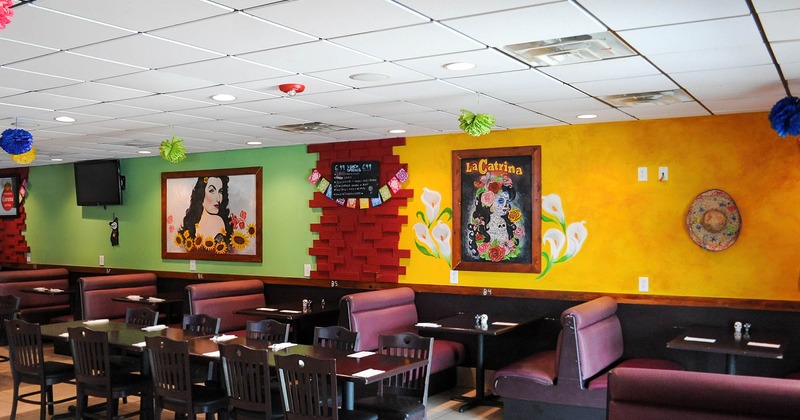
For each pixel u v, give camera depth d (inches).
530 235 292.5
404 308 310.5
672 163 266.5
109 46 161.9
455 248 308.3
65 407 274.5
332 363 173.0
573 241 284.2
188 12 136.3
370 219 331.6
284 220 359.9
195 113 258.7
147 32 150.6
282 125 289.1
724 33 150.5
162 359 208.2
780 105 186.5
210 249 385.4
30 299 419.8
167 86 209.0
